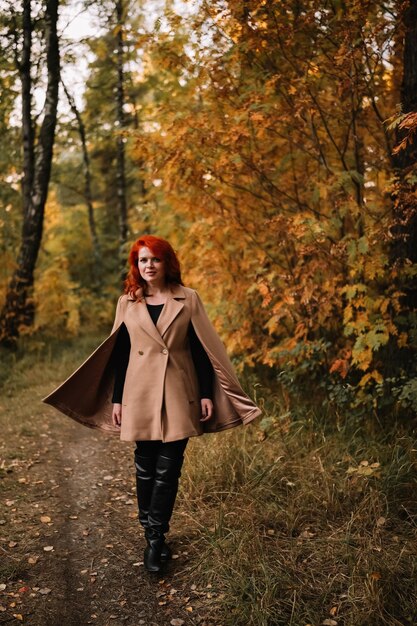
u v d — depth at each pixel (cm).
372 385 456
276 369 569
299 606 246
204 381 293
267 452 402
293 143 477
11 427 546
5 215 1046
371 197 473
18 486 394
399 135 414
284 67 468
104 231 1706
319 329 506
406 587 254
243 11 425
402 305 432
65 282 1149
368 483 342
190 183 493
